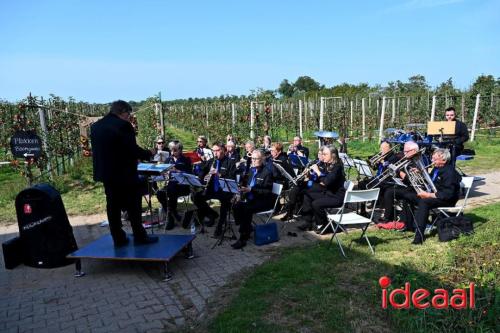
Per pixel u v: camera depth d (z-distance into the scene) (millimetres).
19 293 4414
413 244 5531
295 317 3695
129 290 4422
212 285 4496
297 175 7387
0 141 14141
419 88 24391
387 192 6422
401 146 8117
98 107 22234
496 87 20500
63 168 12805
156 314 3877
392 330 3441
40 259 5113
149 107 15695
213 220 6879
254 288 4297
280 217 7273
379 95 22062
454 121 7859
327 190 6277
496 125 19562
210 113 20016
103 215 7746
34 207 5027
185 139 24828
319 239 5984
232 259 5277
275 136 19766
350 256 5160
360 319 3615
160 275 4812
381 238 5871
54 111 13031
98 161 4762
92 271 5000
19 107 10188
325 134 10016
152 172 5801
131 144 4793
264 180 5957
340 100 21812
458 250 4824
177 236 5391
